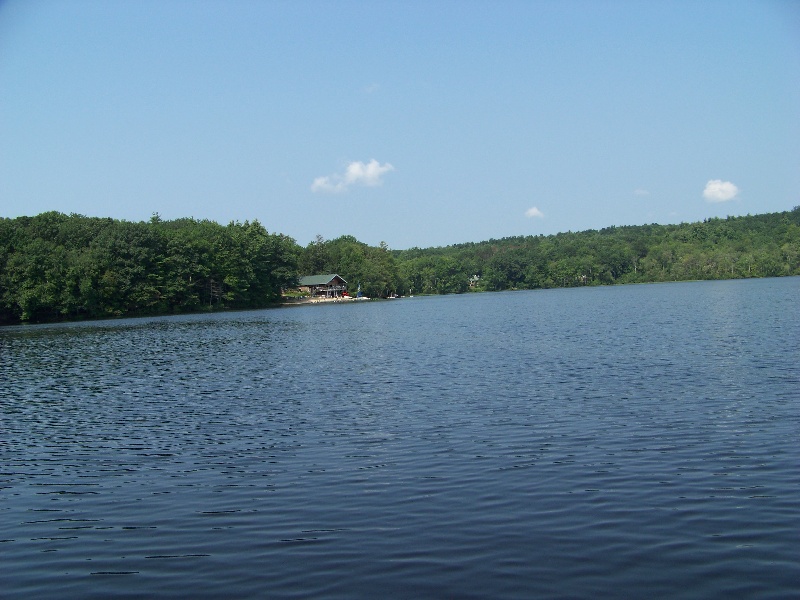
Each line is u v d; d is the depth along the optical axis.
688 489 16.52
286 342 64.69
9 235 131.75
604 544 13.47
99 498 17.66
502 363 41.38
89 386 38.25
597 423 23.80
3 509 16.95
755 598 11.17
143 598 11.90
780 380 30.66
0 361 53.50
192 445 23.11
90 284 130.62
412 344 57.53
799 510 14.87
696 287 185.25
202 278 168.00
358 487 17.64
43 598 12.00
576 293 198.00
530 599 11.36
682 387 30.03
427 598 11.49
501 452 20.52
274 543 14.12
